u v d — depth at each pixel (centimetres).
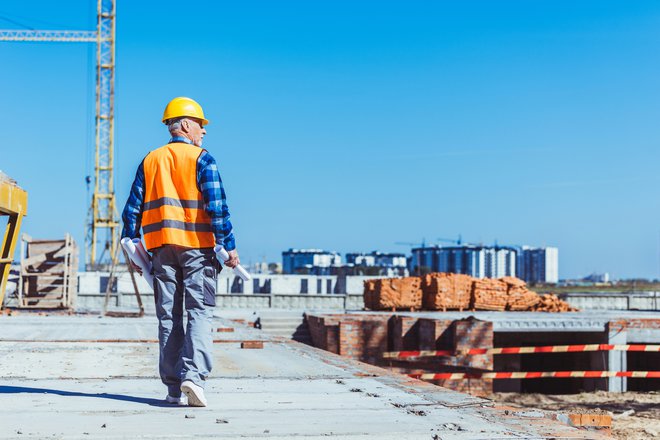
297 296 3738
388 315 2347
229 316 2731
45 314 2181
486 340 2014
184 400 513
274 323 2691
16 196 1603
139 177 510
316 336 2450
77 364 816
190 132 513
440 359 2041
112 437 395
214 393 587
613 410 1634
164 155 501
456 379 2006
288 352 1005
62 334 1272
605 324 2208
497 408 525
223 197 497
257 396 571
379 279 3200
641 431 1287
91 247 8519
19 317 1881
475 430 435
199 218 496
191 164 495
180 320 513
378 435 413
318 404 532
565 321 2206
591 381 2183
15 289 2675
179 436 401
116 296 3341
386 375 733
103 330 1400
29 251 2583
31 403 514
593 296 4300
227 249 493
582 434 431
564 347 1817
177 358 511
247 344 1060
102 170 8656
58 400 529
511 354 2161
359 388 626
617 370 2178
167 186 495
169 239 489
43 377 686
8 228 1638
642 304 4347
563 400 1862
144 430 417
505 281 3189
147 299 3372
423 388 632
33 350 973
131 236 512
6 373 723
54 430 413
